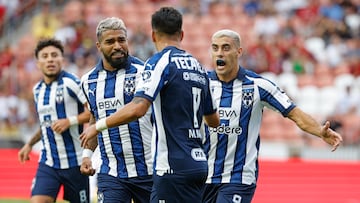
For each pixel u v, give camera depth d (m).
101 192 26.88
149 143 26.77
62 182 32.06
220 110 27.36
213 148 27.36
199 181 22.89
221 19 84.12
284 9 84.50
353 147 67.62
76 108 32.41
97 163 27.31
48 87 32.34
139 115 21.92
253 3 85.69
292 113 26.70
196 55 80.69
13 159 63.09
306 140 69.94
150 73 22.23
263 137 70.56
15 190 53.56
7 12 85.75
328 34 81.06
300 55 76.94
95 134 22.22
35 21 82.38
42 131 32.31
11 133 70.25
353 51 78.94
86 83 27.30
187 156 22.67
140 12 85.19
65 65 75.50
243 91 27.31
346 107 70.50
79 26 80.06
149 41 76.75
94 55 76.75
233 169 27.25
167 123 22.67
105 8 85.06
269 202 50.62
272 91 27.17
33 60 77.69
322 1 84.81
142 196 26.88
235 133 27.28
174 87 22.55
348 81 74.06
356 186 57.59
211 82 27.62
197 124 23.05
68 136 31.78
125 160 26.70
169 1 86.75
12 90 74.50
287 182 58.31
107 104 26.95
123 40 26.27
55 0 86.31
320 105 72.31
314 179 59.53
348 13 83.88
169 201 22.72
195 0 86.00
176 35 23.08
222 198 27.09
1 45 83.19
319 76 75.19
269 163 63.75
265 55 76.31
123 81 26.81
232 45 27.22
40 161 32.31
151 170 26.80
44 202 31.58
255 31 82.00
